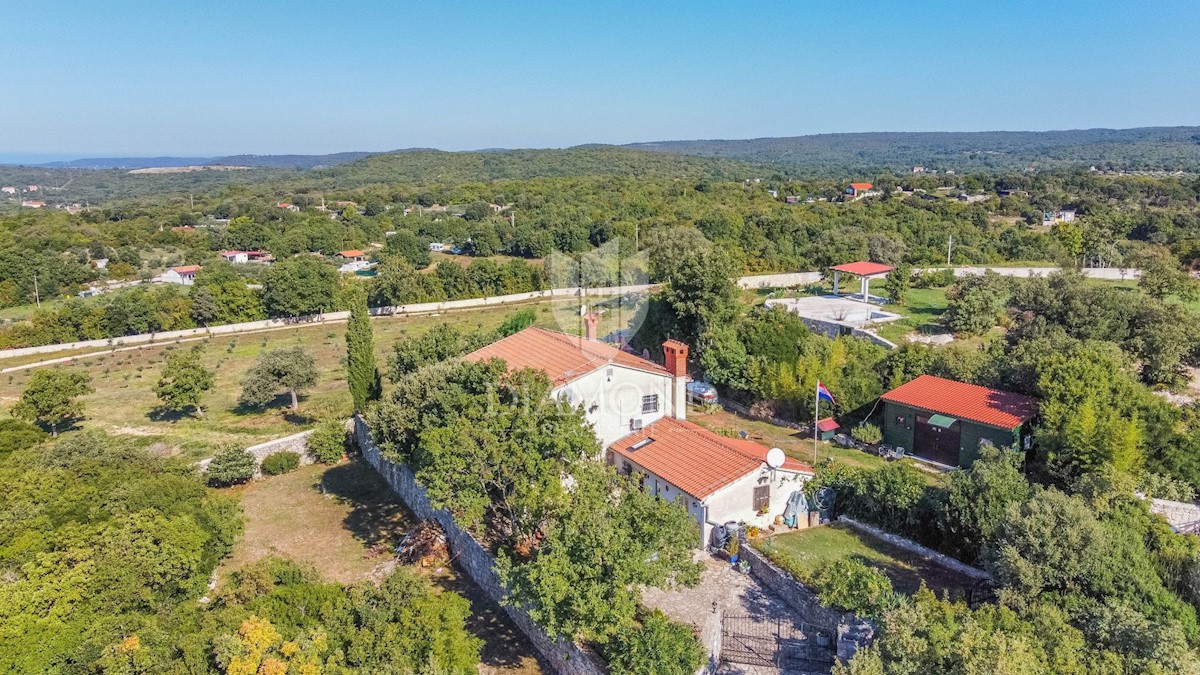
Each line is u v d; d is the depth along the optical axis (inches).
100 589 773.9
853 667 587.8
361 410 1563.7
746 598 864.9
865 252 3110.2
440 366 1172.5
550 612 709.3
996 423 1186.0
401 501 1309.1
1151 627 598.5
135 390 2164.1
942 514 928.9
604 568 729.6
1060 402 1148.5
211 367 2440.9
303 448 1537.9
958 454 1258.0
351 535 1179.3
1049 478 1107.3
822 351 1601.9
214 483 1401.3
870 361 1573.6
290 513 1274.6
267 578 837.2
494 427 915.4
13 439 1304.1
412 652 693.3
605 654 729.0
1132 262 3038.9
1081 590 711.1
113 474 1043.9
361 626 724.0
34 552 801.6
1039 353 1333.7
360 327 1567.4
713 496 973.8
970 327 1891.0
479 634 880.9
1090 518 741.3
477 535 1019.3
